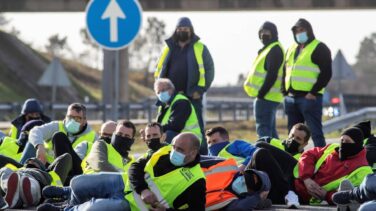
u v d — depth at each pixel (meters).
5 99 127.56
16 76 136.00
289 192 22.98
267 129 32.41
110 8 31.64
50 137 26.80
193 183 20.17
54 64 57.06
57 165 24.38
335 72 58.03
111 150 23.70
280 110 92.12
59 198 22.69
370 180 20.41
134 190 20.39
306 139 25.23
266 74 31.98
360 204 20.91
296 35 31.08
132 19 31.67
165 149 20.33
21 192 23.27
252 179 21.56
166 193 20.20
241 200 21.39
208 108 81.06
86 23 31.67
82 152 25.88
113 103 33.66
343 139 23.03
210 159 21.56
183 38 30.27
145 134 22.45
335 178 23.25
